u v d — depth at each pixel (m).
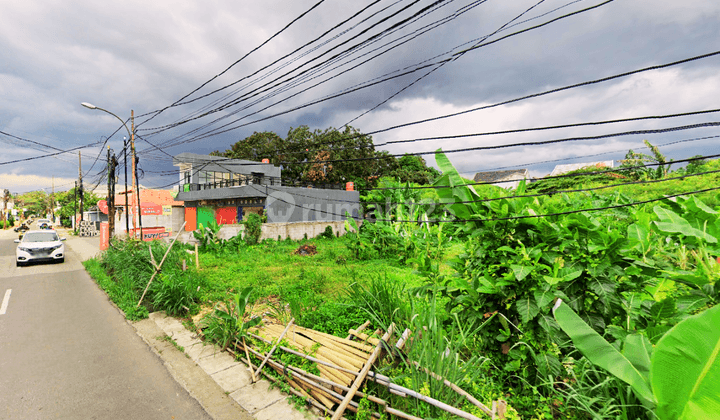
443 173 4.24
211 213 22.23
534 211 3.91
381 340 3.61
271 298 7.28
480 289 3.55
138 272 9.17
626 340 2.77
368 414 3.12
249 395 3.80
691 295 3.31
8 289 8.99
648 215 4.51
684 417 2.05
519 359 3.38
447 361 3.26
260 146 32.28
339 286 8.05
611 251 3.42
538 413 2.99
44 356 4.88
